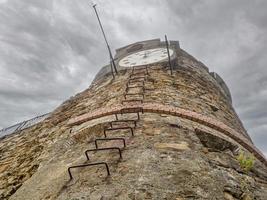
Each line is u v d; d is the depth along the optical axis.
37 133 6.54
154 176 2.96
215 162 3.54
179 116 4.82
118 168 3.18
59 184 3.24
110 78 8.52
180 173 3.04
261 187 3.43
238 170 3.62
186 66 9.19
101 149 3.45
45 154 4.73
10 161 5.41
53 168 3.84
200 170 3.18
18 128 9.42
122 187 2.82
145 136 3.90
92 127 4.60
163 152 3.45
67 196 2.90
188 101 5.97
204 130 4.51
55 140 5.14
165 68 8.34
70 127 5.32
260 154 5.11
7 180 4.47
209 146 4.31
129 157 3.37
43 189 3.33
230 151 4.30
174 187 2.80
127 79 7.38
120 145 3.73
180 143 3.73
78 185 3.05
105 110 5.23
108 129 4.12
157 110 4.83
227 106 7.93
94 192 2.83
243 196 2.99
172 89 6.52
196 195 2.74
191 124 4.60
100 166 3.30
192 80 7.95
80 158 3.74
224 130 4.89
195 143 3.91
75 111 6.57
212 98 7.31
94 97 7.15
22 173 4.48
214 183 3.01
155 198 2.63
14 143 6.94
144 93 6.01
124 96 5.75
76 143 4.48
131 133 4.04
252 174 3.75
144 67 8.52
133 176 2.98
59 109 8.00
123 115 4.83
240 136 5.18
